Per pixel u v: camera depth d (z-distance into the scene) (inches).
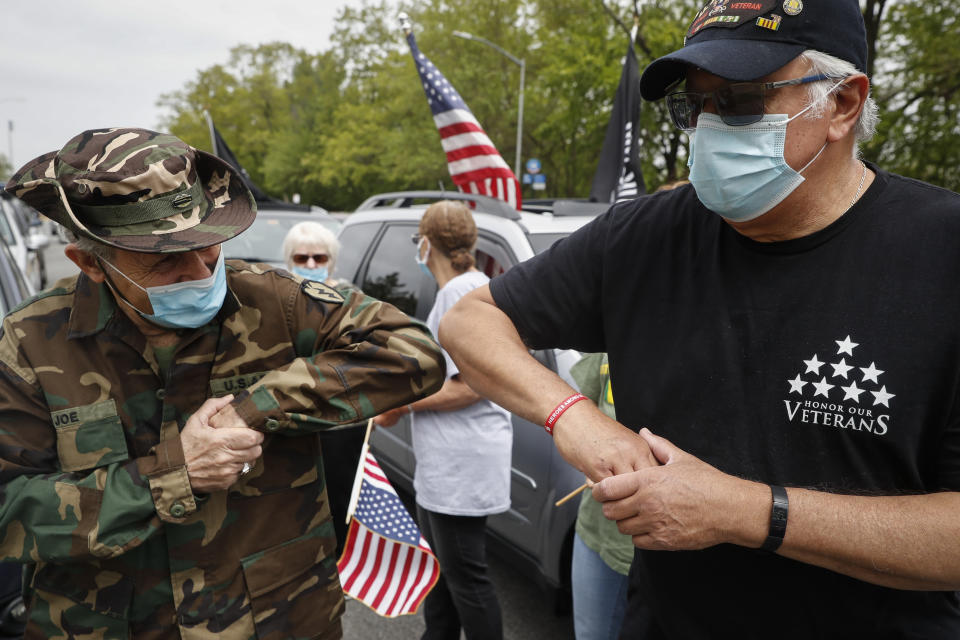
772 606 41.1
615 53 591.2
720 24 40.3
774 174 39.2
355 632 110.0
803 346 38.7
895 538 34.1
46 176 42.8
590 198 198.7
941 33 497.0
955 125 523.8
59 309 47.3
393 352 50.6
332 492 92.4
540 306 49.3
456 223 88.7
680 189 46.9
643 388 45.3
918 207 37.7
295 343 51.8
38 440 46.0
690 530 36.5
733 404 40.9
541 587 101.9
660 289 45.0
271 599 50.4
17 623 67.2
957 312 34.9
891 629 38.8
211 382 49.1
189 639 47.4
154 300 44.1
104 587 47.6
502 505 87.0
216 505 48.3
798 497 35.7
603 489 37.4
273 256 207.9
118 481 44.3
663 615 46.2
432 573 71.7
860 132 40.3
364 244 163.6
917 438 35.8
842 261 38.4
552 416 42.9
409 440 131.6
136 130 45.4
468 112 173.8
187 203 44.4
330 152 1302.9
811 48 38.0
